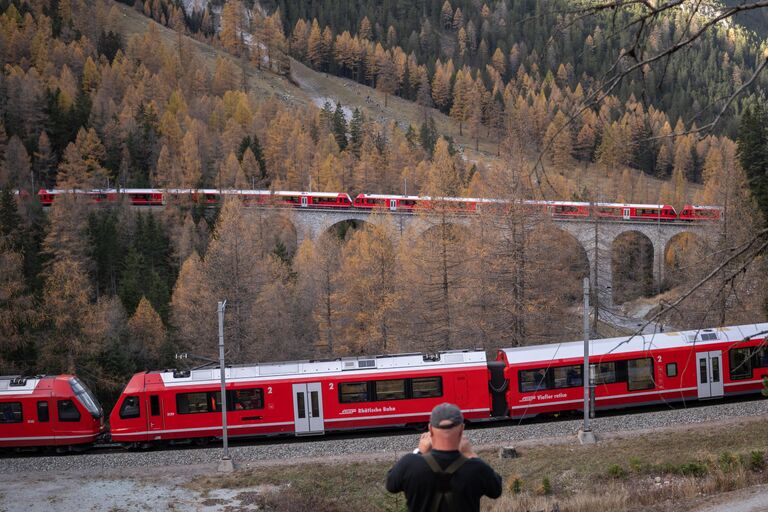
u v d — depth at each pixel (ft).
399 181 413.18
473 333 147.13
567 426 92.43
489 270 143.64
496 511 60.75
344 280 188.24
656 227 286.05
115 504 71.56
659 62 18.88
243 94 563.89
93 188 357.20
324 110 533.14
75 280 180.04
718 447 75.92
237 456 89.04
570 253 187.42
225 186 393.09
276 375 98.73
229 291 176.76
